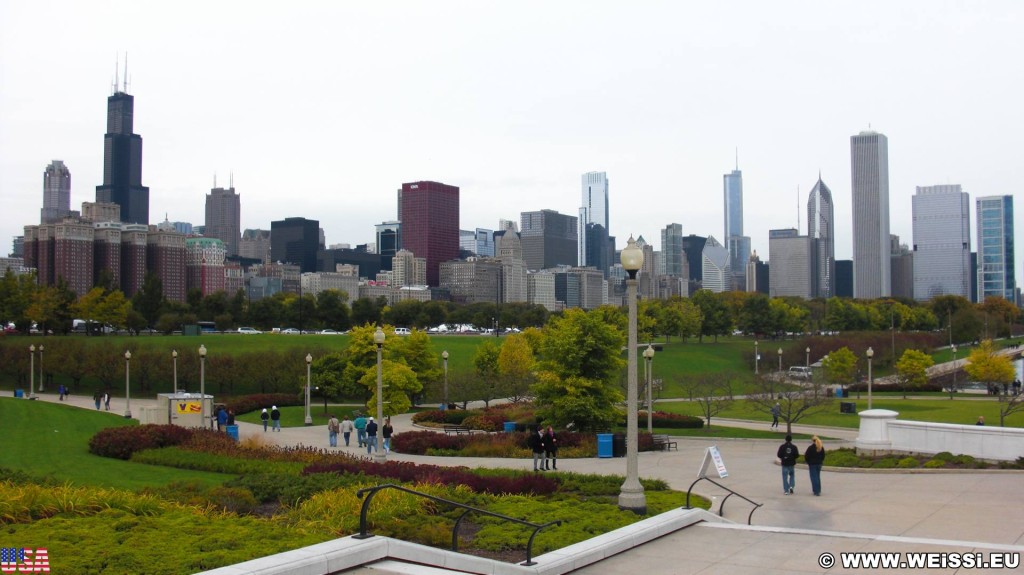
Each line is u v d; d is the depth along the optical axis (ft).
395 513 63.57
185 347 355.77
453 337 517.96
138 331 483.51
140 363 311.27
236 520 58.75
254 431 185.78
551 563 48.98
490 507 70.79
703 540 58.08
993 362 286.25
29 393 311.47
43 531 52.34
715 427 187.21
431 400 276.82
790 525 69.82
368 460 106.11
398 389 196.54
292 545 49.08
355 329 234.79
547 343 163.73
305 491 74.28
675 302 516.73
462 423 189.16
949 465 101.30
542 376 157.38
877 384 317.63
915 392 301.43
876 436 110.22
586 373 158.81
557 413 155.53
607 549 53.36
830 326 588.50
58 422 180.55
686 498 72.23
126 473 100.78
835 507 78.02
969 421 193.06
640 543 56.75
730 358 424.46
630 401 70.08
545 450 106.63
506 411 209.77
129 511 60.54
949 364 431.84
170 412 182.91
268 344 401.49
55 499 60.08
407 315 653.30
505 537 57.93
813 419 210.59
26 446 134.10
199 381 314.76
